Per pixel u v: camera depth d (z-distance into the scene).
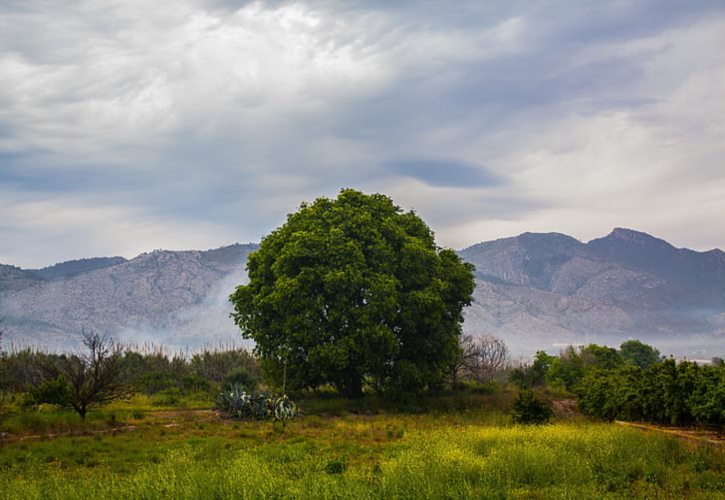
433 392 37.53
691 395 23.20
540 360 45.50
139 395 36.69
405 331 33.16
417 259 33.25
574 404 34.97
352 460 17.12
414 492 12.12
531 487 13.16
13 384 33.09
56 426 22.55
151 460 17.38
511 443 17.03
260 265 34.00
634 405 25.80
